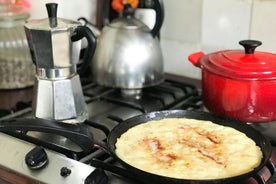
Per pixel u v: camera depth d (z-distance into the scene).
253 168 0.72
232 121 0.88
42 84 0.91
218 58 0.94
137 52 1.06
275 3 1.05
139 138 0.84
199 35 1.20
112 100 1.07
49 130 0.78
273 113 0.89
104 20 1.18
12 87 1.20
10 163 0.75
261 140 0.80
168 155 0.77
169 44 1.27
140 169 0.70
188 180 0.65
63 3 1.23
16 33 1.19
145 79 1.08
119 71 1.07
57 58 0.88
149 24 1.18
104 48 1.08
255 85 0.86
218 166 0.73
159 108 1.04
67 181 0.69
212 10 1.16
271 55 0.92
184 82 1.21
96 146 0.79
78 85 0.94
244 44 0.90
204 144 0.81
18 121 0.80
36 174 0.71
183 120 0.92
